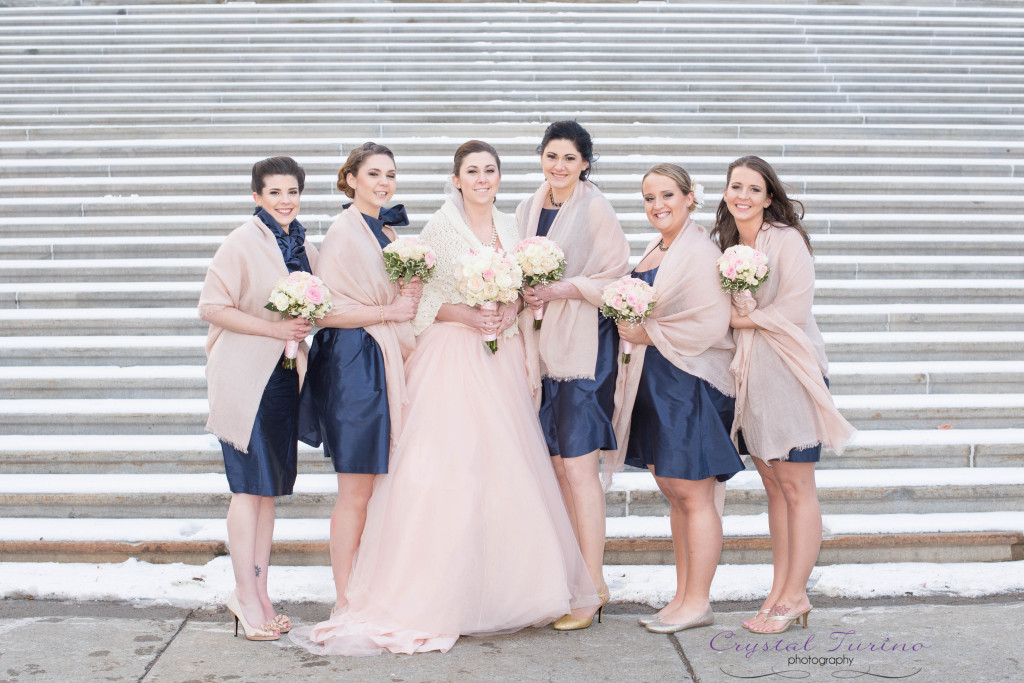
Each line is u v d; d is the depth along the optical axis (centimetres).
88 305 591
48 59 983
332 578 417
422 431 369
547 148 392
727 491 460
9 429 503
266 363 360
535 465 378
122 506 455
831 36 1045
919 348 554
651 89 918
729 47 1005
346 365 366
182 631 366
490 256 358
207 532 438
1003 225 678
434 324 385
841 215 682
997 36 1059
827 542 433
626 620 383
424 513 357
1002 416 512
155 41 1028
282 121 836
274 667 331
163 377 525
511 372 384
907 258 638
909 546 435
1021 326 582
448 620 351
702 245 370
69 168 735
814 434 356
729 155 775
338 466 362
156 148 770
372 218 385
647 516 461
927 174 750
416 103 859
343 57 980
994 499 467
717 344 371
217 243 638
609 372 384
